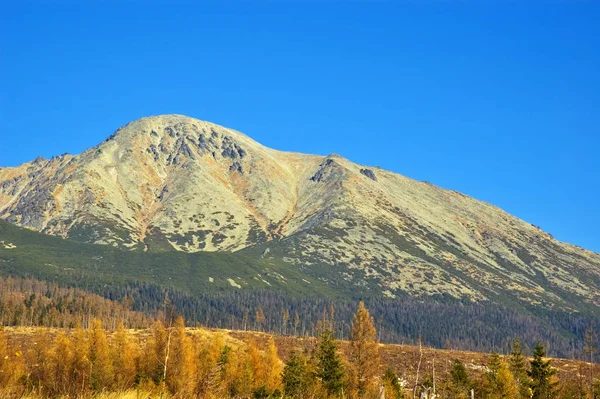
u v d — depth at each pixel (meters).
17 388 28.06
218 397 34.88
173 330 65.44
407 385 65.81
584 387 73.94
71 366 58.09
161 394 30.64
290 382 66.31
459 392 59.22
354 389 68.19
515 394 68.38
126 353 67.69
